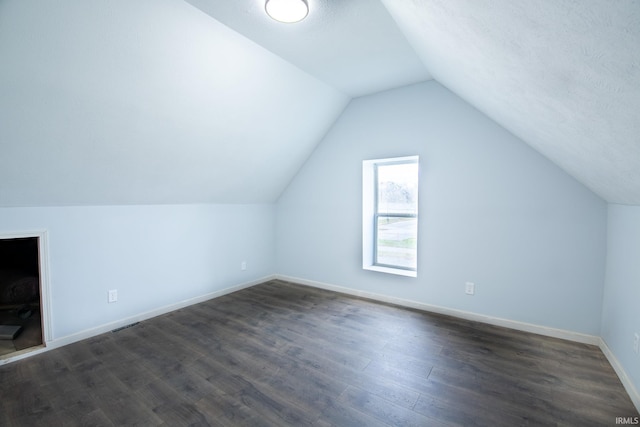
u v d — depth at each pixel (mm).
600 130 1179
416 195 3424
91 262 2641
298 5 1777
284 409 1688
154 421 1598
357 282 3725
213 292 3695
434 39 1731
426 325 2803
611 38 663
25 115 1799
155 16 1805
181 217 3344
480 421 1582
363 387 1885
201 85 2348
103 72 1878
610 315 2166
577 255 2422
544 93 1264
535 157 2561
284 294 3811
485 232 2818
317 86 3115
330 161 3881
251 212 4180
